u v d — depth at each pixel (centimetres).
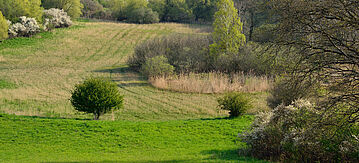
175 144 1444
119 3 10206
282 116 1177
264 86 2905
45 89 3027
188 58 3831
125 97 2720
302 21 888
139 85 3219
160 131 1653
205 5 10075
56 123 1730
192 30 8212
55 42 6184
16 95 2709
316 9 877
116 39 6738
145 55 3981
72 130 1630
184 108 2380
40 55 5281
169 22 10081
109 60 5109
